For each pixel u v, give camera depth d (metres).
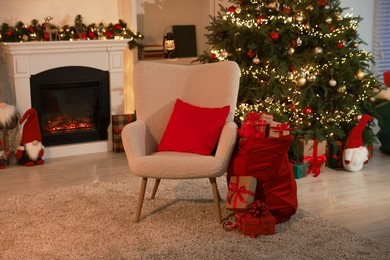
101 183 4.40
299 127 4.65
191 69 4.02
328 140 4.79
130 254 3.08
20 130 5.29
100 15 5.68
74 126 5.54
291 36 4.46
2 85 5.21
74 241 3.27
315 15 4.67
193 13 6.91
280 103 4.75
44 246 3.21
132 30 5.80
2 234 3.38
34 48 5.15
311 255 3.05
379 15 5.99
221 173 3.46
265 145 3.40
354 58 4.68
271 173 3.47
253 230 3.31
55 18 5.46
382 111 5.16
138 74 3.95
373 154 5.27
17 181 4.55
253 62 4.56
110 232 3.40
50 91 5.36
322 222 3.53
